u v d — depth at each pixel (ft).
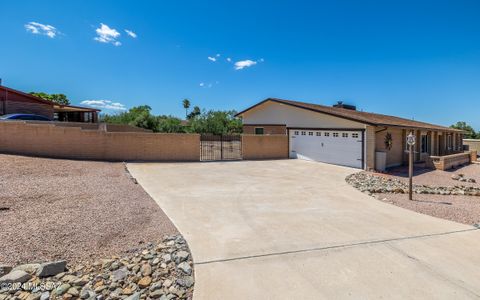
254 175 38.32
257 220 19.21
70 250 13.41
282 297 10.47
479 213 22.17
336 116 49.44
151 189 27.50
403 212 22.00
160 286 10.84
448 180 40.81
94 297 10.01
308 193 28.19
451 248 15.07
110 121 100.27
